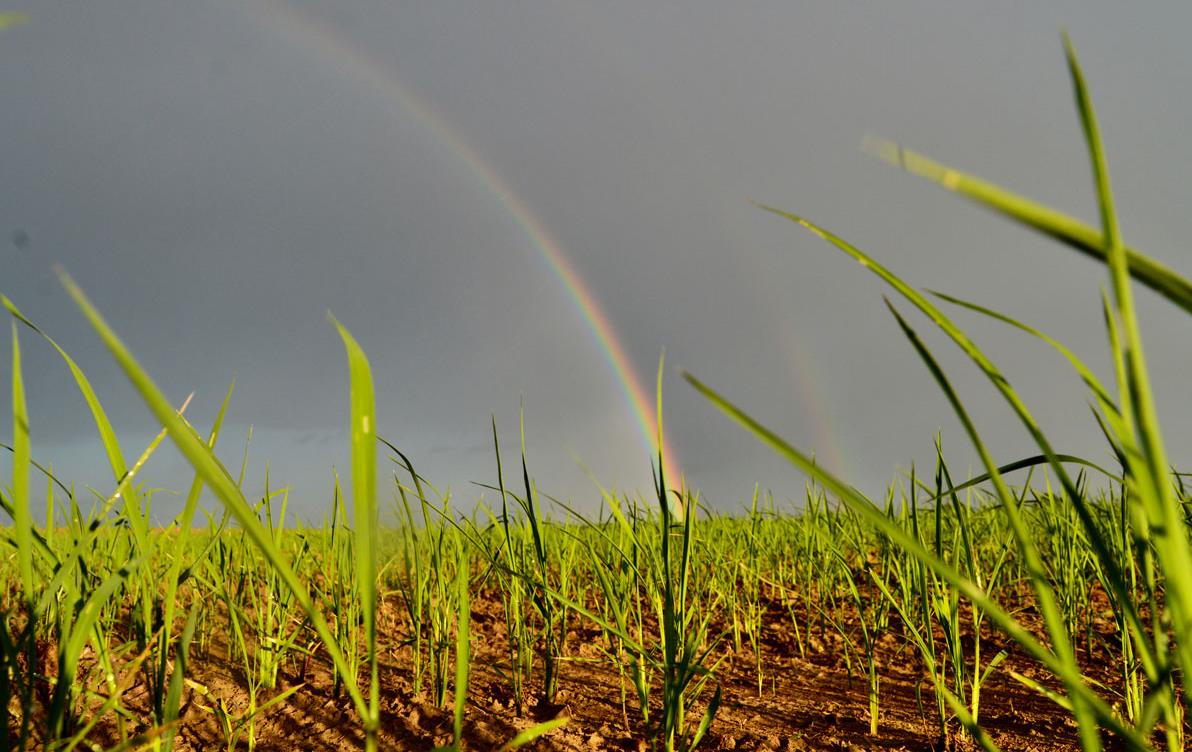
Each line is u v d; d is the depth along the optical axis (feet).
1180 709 7.66
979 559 14.70
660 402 6.49
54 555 6.04
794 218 2.67
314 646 11.24
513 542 10.46
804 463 2.40
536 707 9.83
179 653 5.45
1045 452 2.73
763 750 8.29
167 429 2.26
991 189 1.60
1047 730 8.75
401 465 6.98
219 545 10.05
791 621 15.23
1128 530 7.91
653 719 9.43
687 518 7.54
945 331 2.70
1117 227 1.69
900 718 9.49
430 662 10.67
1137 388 1.87
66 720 6.86
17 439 4.02
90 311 2.15
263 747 8.50
